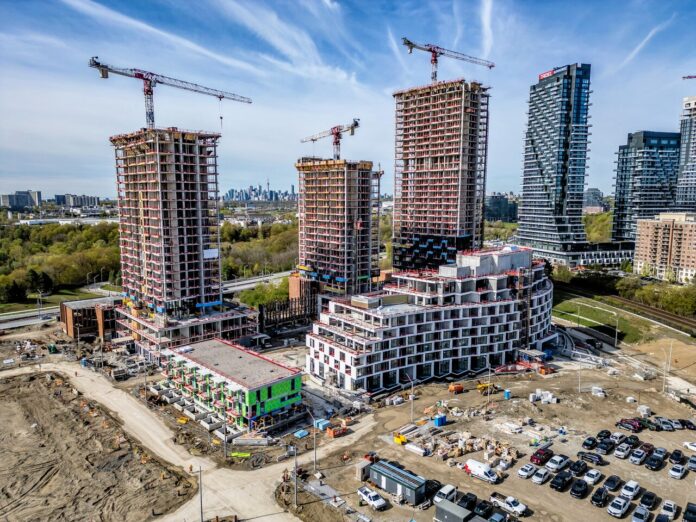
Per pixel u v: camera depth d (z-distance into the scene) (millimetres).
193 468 98438
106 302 198500
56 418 120438
